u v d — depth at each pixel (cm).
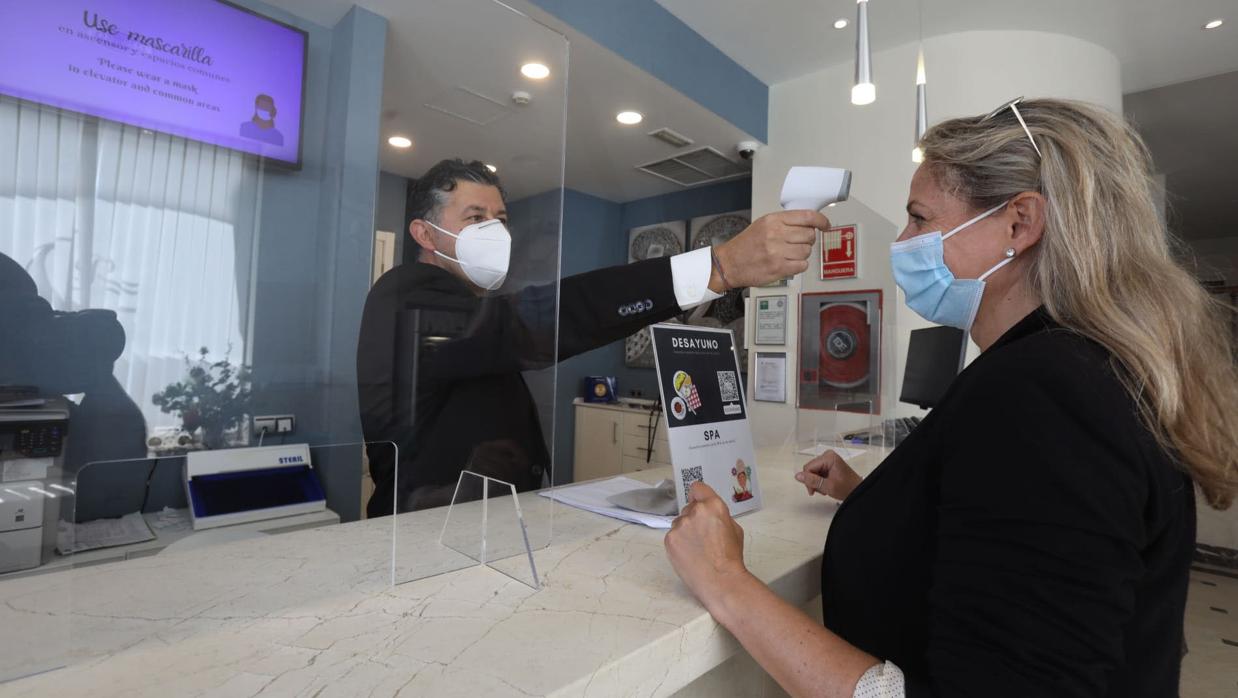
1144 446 47
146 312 48
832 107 337
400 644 51
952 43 302
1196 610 287
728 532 65
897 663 62
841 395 201
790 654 55
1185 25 293
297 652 50
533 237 79
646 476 131
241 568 56
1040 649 43
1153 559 50
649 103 309
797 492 123
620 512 97
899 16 289
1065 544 44
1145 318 53
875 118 322
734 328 434
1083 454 45
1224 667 232
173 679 45
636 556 78
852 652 54
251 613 55
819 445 197
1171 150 450
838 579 70
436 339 69
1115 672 51
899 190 314
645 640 53
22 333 42
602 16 254
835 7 283
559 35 79
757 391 359
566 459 482
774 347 354
